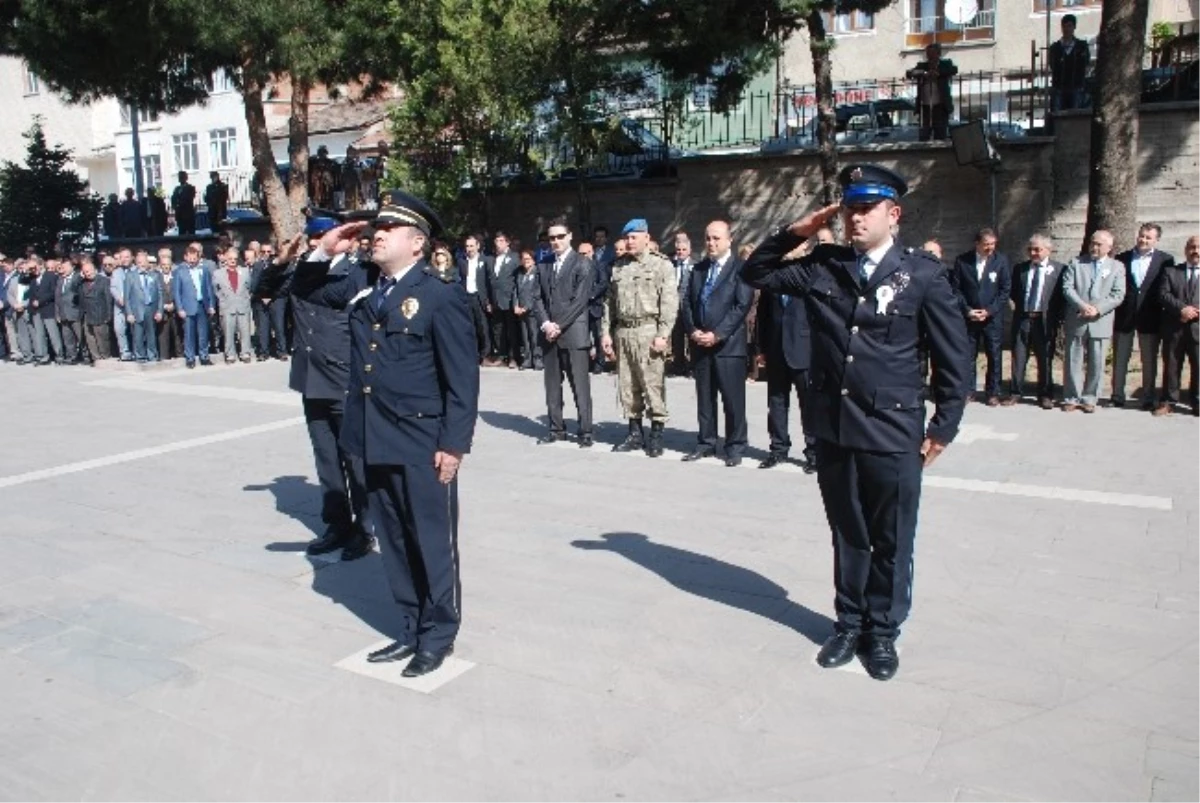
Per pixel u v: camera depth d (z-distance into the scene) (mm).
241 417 11578
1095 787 3688
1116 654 4805
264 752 4066
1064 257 14961
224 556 6547
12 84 39844
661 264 8875
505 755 3998
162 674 4793
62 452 9828
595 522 7066
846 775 3799
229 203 26016
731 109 17391
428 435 4699
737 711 4316
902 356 4516
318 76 18797
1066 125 14727
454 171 16750
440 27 16656
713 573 6000
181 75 18672
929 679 4574
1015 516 6980
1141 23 12570
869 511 4652
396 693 4547
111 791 3803
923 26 25781
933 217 15828
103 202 28078
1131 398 11523
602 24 15297
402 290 4723
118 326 16344
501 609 5496
